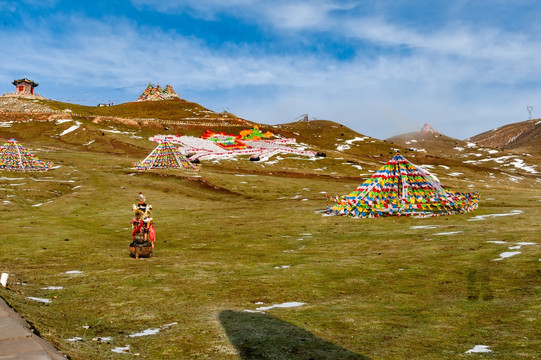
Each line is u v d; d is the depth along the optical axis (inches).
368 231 1312.7
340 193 2674.7
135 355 386.0
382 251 984.3
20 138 5319.9
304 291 640.4
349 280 708.7
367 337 432.8
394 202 1695.4
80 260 887.7
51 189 2421.3
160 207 2025.1
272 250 1047.6
